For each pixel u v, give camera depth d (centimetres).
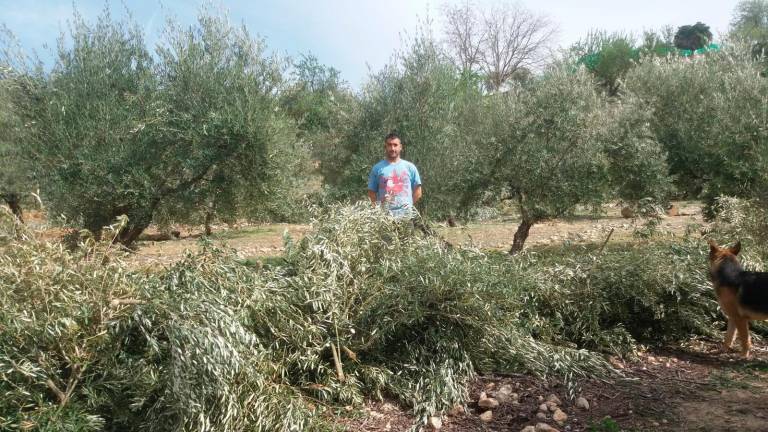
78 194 880
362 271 480
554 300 556
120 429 347
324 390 416
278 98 964
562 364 477
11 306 326
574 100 930
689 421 398
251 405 349
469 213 1024
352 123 1161
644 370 507
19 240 356
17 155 1055
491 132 978
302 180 1186
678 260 598
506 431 394
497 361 496
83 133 877
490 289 459
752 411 412
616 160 988
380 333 447
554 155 936
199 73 915
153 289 366
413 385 443
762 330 609
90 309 342
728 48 1138
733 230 752
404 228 532
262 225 1908
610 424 391
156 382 334
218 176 955
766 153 898
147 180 887
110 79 933
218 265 417
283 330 426
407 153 984
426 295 461
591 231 1346
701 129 1052
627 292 568
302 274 461
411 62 1006
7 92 945
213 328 331
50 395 334
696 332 607
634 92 1191
